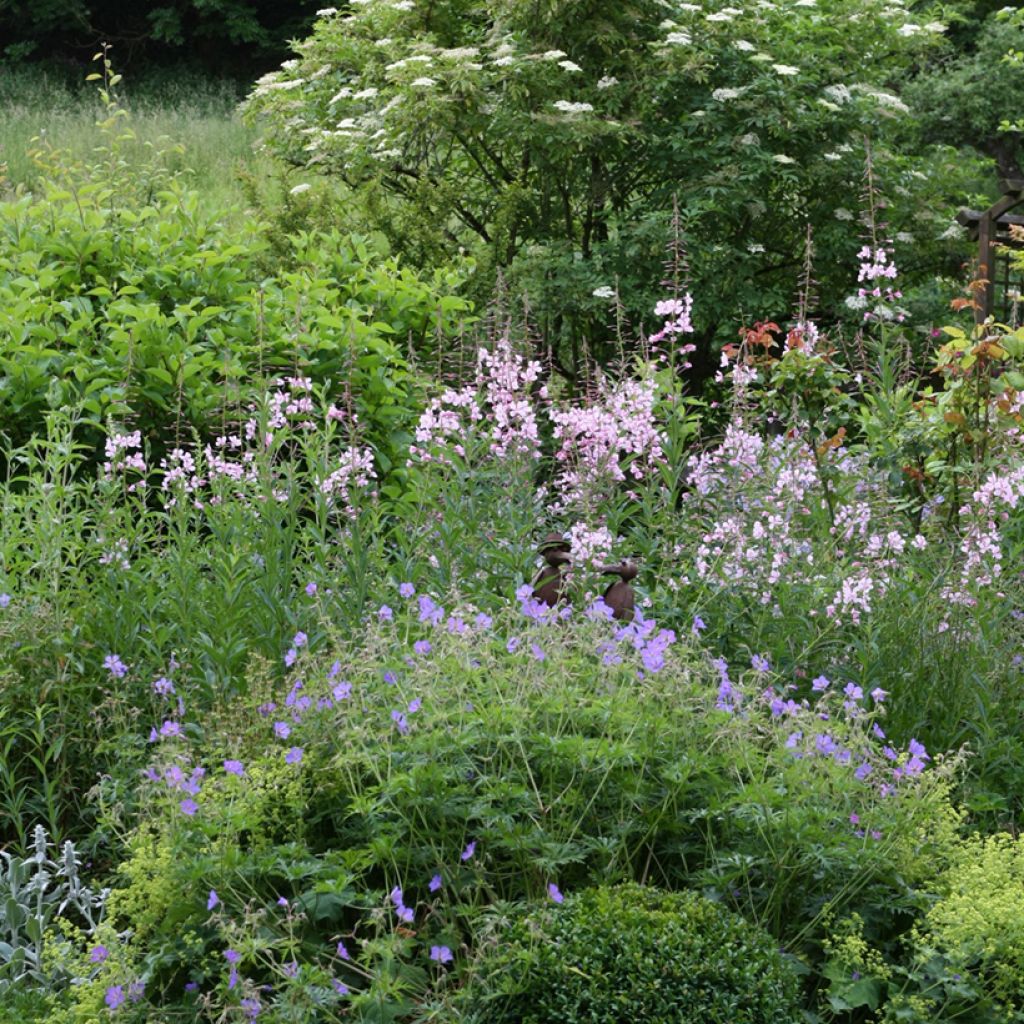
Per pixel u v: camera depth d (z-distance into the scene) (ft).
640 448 19.33
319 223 38.04
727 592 17.40
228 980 10.65
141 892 11.48
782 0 41.52
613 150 38.55
